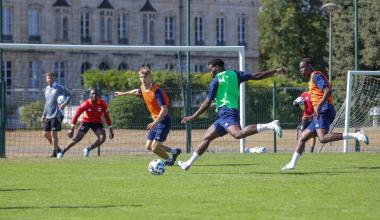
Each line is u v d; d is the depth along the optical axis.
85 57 168.75
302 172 36.06
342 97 79.56
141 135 74.69
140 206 25.42
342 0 130.12
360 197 27.08
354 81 67.94
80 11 169.50
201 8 179.62
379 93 68.69
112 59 172.00
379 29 124.81
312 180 32.34
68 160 46.19
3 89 54.31
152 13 176.12
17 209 25.02
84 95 73.56
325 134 36.31
